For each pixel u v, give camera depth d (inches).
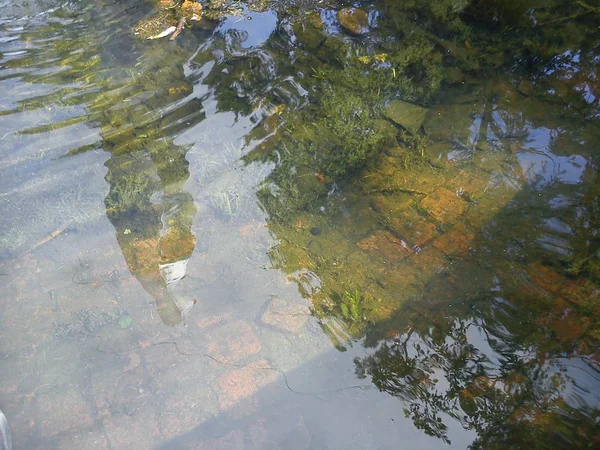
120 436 60.9
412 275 73.5
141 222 81.4
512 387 61.3
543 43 106.0
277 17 116.9
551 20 110.7
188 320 70.8
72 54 107.8
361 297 71.6
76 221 81.5
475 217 79.7
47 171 87.1
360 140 91.3
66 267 76.7
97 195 84.6
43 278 75.5
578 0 114.0
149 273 75.7
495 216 79.4
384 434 58.9
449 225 79.0
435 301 70.3
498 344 65.4
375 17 115.5
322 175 87.0
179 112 96.0
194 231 80.4
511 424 58.3
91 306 72.4
